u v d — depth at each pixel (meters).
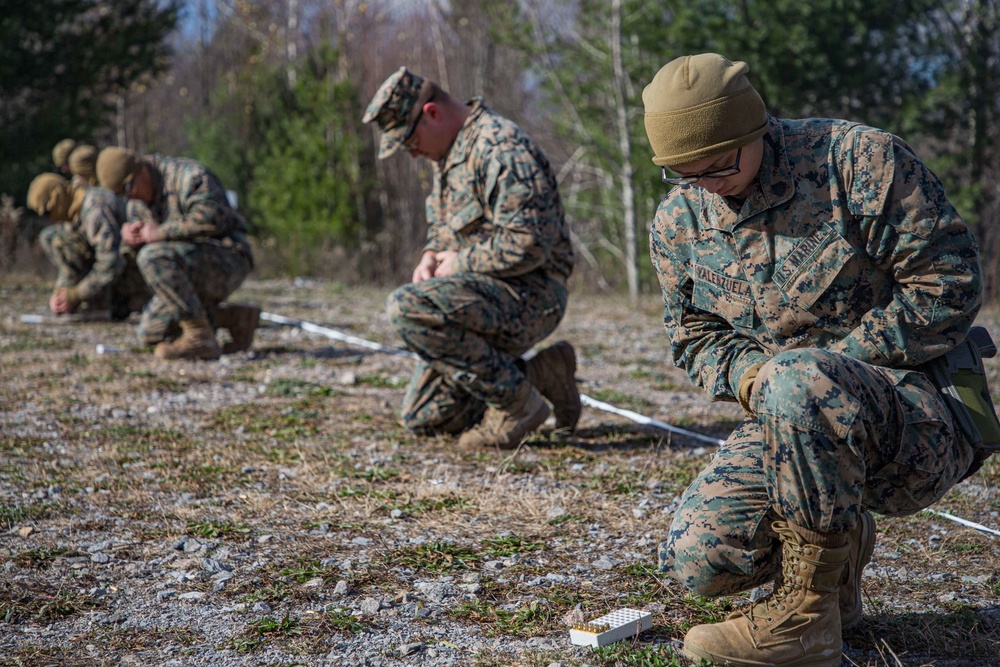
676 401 6.16
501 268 4.31
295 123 18.78
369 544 3.36
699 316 2.52
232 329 7.57
